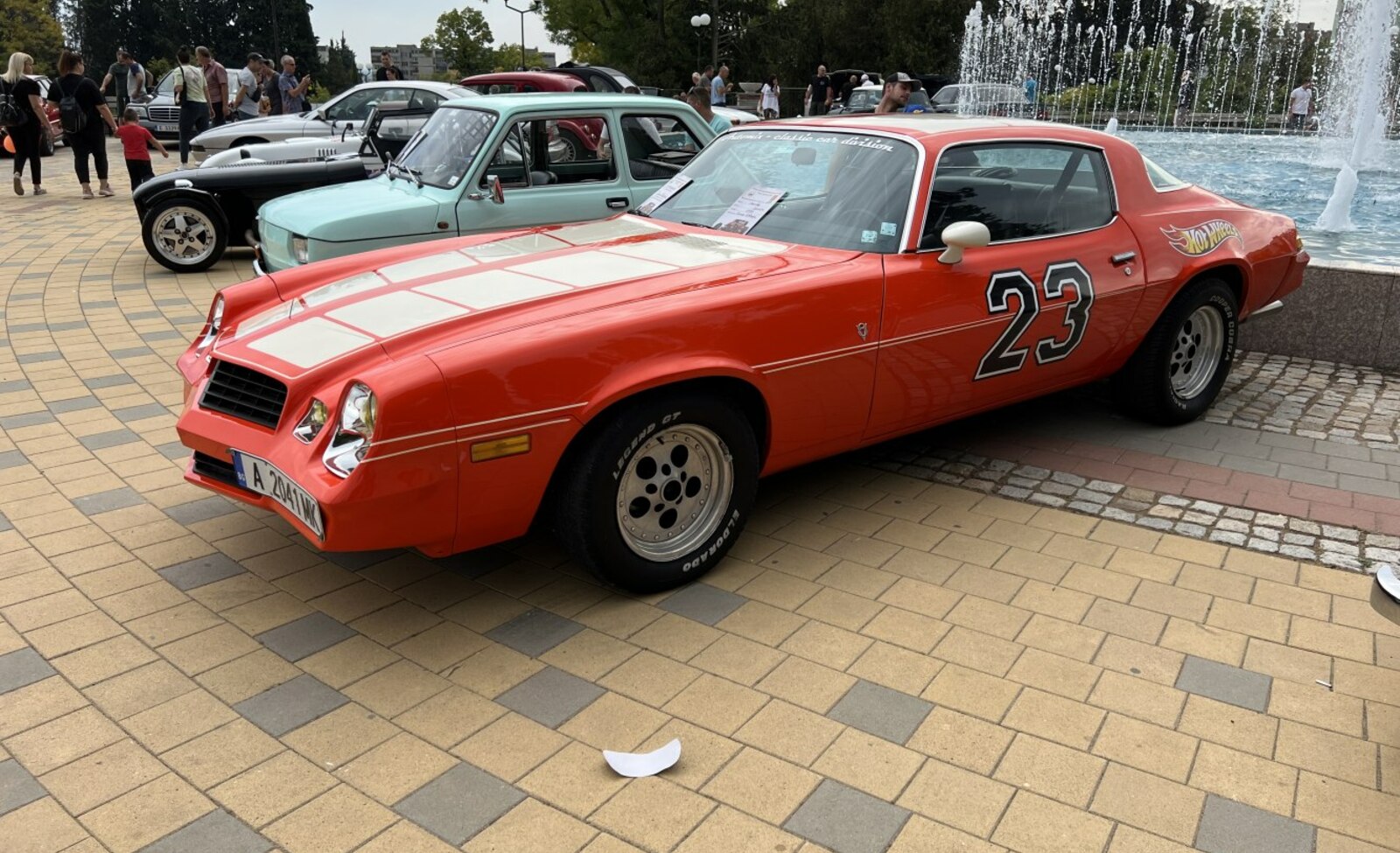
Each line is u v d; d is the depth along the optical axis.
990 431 5.50
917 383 4.24
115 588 3.78
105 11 91.50
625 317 3.43
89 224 12.37
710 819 2.60
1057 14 40.38
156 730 2.96
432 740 2.91
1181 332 5.33
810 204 4.46
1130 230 4.98
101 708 3.07
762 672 3.24
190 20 92.94
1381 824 2.59
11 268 9.78
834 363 3.92
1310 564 3.97
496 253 4.30
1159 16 44.06
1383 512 4.43
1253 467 4.95
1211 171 15.49
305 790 2.71
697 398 3.56
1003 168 4.56
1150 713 3.04
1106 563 3.98
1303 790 2.71
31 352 6.95
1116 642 3.42
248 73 19.20
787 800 2.67
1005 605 3.66
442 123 7.30
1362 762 2.83
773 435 3.88
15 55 14.42
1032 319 4.52
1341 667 3.28
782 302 3.74
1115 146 5.11
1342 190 10.40
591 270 3.94
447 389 3.09
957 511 4.47
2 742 2.91
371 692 3.14
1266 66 31.92
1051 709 3.05
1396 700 3.11
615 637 3.45
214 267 9.98
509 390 3.19
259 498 3.44
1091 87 32.38
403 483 3.07
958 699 3.10
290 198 7.27
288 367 3.35
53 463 4.97
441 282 3.89
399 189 7.00
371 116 9.83
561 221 6.97
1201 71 32.06
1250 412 5.80
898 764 2.81
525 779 2.75
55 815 2.62
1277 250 5.65
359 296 3.84
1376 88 17.34
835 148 4.62
